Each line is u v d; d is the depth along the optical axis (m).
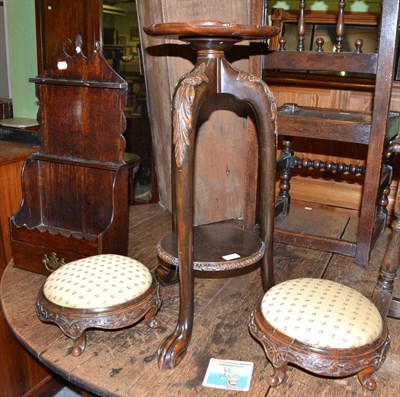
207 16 1.69
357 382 1.08
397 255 1.25
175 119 1.03
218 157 1.90
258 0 1.59
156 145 2.08
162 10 1.65
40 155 1.61
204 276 1.59
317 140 2.46
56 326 1.28
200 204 1.90
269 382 1.06
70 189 1.60
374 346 1.00
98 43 1.45
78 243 1.44
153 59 1.82
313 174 2.53
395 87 2.15
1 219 1.69
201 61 1.11
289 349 1.01
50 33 2.51
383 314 1.30
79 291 1.15
